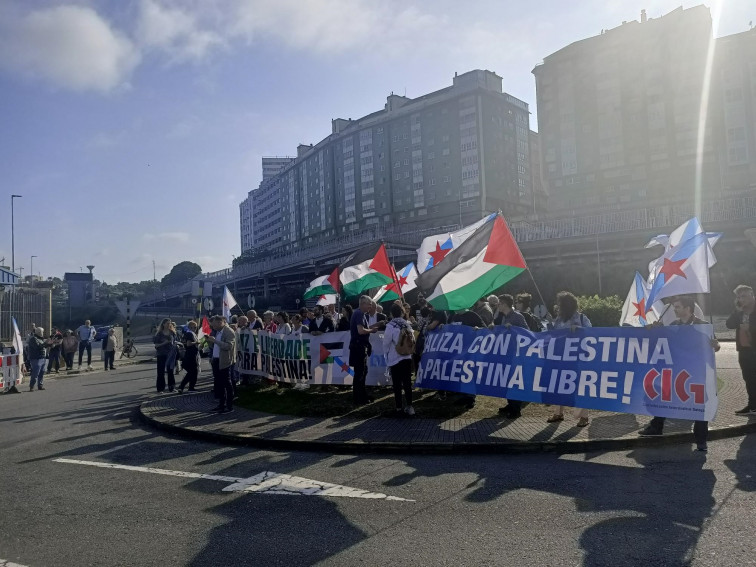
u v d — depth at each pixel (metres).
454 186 88.25
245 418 9.62
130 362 27.36
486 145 86.81
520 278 47.41
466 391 9.12
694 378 6.95
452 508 5.10
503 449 7.02
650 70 73.62
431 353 9.73
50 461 7.46
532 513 4.89
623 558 3.96
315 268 70.38
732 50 69.81
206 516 5.14
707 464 6.18
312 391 12.26
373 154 99.06
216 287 90.69
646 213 43.31
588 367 7.92
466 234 11.75
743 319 8.45
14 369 16.48
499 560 3.99
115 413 11.42
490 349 9.00
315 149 113.94
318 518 4.98
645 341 7.49
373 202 99.25
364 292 15.16
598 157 76.81
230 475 6.48
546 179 80.94
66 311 92.25
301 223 121.69
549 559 3.98
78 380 19.66
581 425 7.89
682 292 7.46
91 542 4.61
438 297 9.91
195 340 14.19
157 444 8.34
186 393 13.41
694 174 71.12
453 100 88.50
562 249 47.44
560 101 79.62
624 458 6.57
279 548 4.37
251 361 14.16
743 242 39.69
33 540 4.69
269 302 68.81
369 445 7.35
